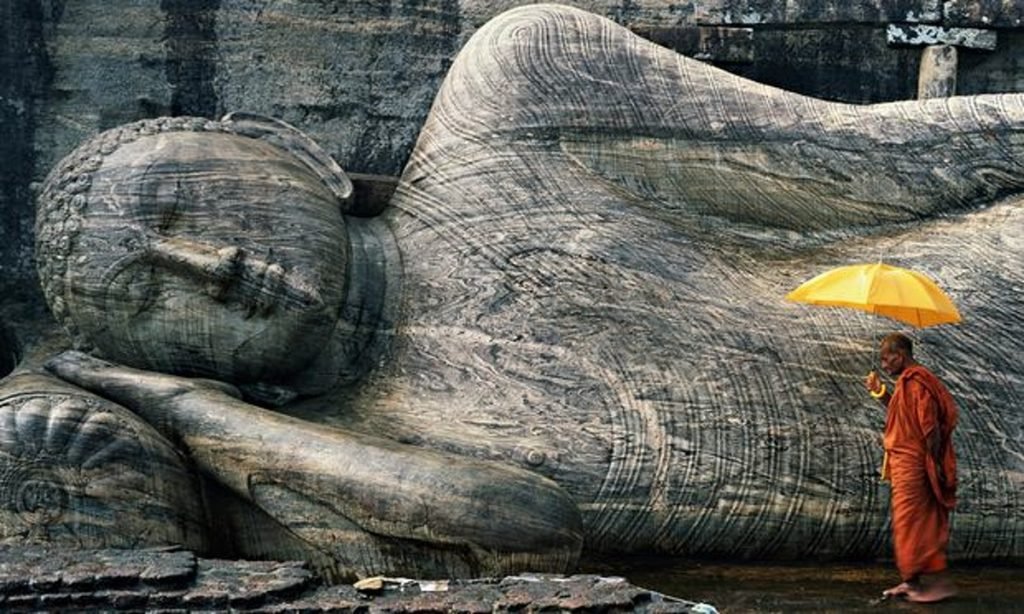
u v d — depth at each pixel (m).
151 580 9.47
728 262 12.34
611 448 11.68
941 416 10.96
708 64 13.83
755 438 11.73
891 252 12.46
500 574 10.46
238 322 11.83
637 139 12.57
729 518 11.70
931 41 14.52
